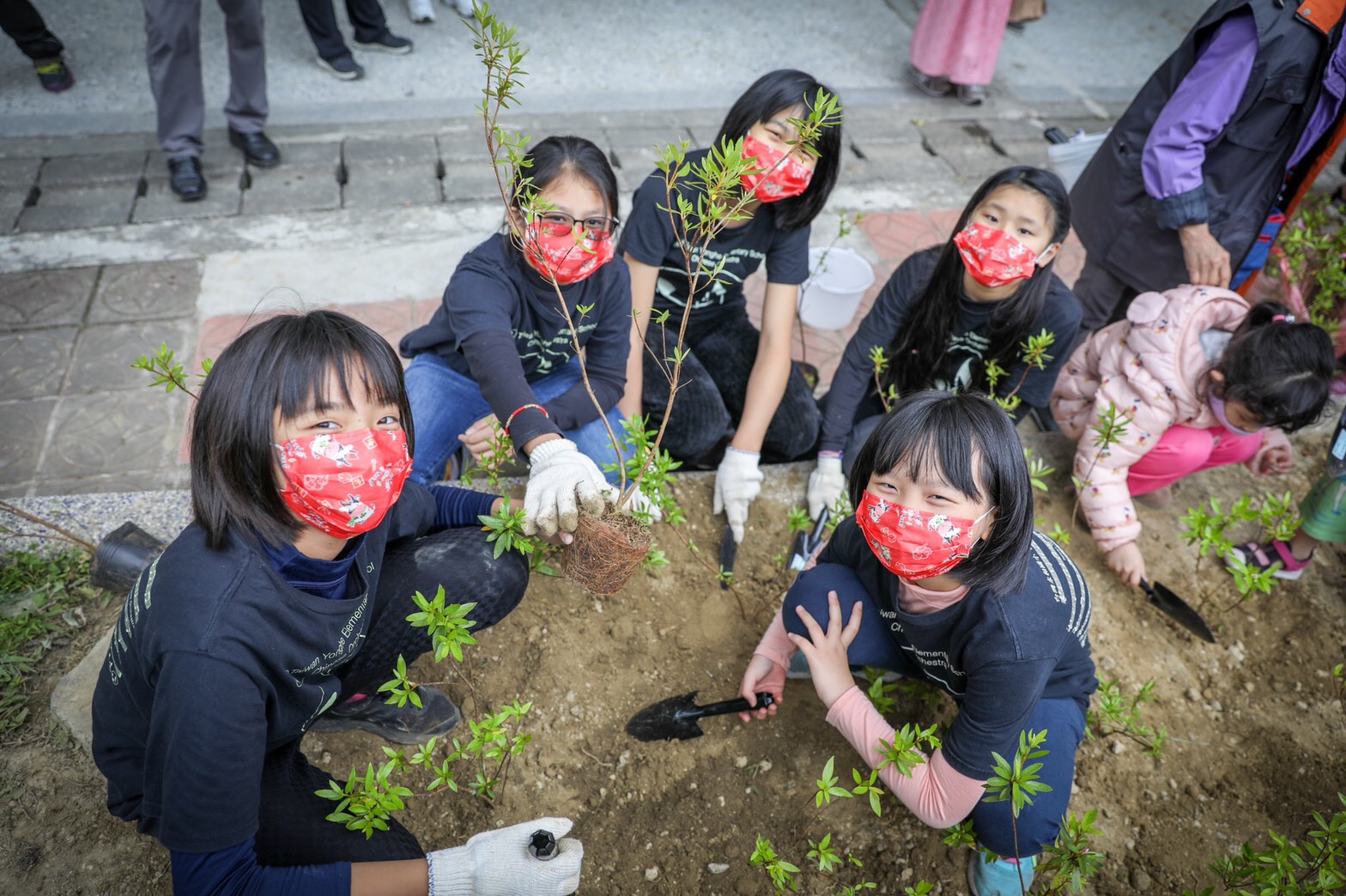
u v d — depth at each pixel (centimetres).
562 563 202
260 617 142
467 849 164
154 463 337
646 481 217
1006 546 168
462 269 237
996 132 589
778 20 708
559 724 224
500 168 502
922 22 602
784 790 220
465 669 230
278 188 477
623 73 615
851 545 210
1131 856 219
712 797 217
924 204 514
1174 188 306
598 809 213
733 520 271
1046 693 198
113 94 531
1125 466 279
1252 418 261
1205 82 296
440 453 276
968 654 179
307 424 136
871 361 297
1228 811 232
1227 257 311
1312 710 260
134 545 240
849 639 203
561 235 213
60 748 212
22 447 337
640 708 230
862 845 212
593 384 267
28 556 248
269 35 608
